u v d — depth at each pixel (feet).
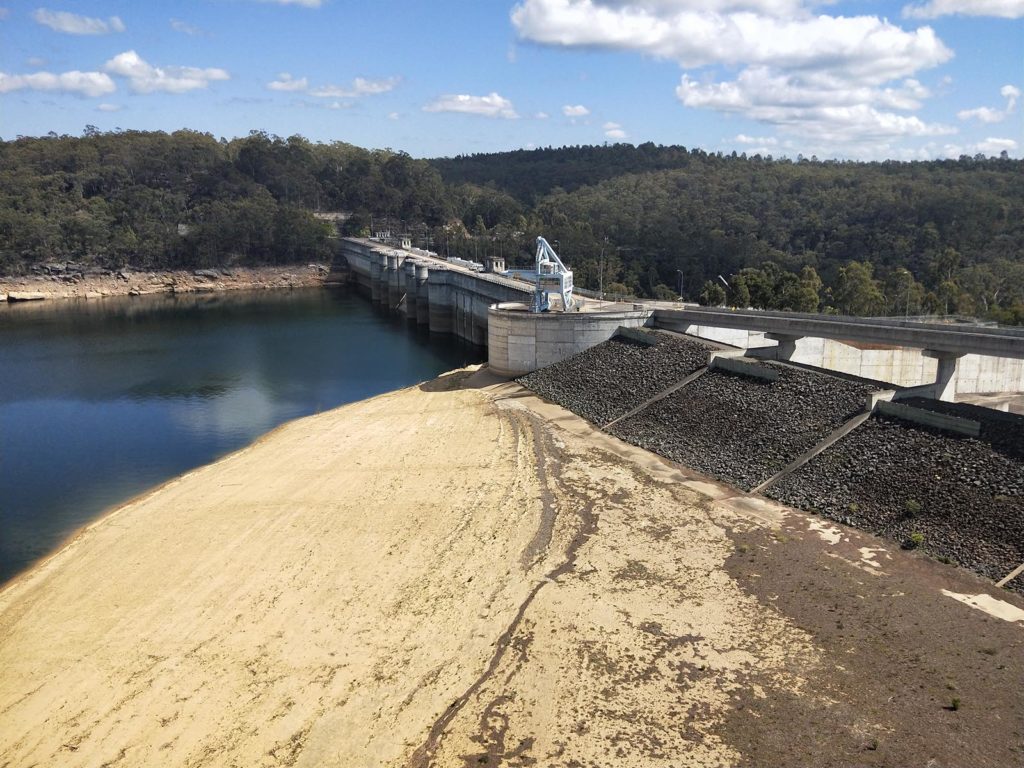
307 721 109.81
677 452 209.56
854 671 113.09
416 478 202.28
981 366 289.53
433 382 331.77
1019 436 161.07
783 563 145.59
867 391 198.49
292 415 295.28
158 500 198.59
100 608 143.64
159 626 136.36
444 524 172.24
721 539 157.17
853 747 98.22
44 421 286.87
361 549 162.09
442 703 112.27
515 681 115.96
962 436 168.96
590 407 260.21
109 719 112.37
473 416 263.08
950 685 108.06
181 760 103.35
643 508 174.70
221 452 249.34
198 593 147.13
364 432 250.57
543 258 331.57
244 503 191.21
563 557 153.17
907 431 178.19
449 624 132.26
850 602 130.82
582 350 315.37
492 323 328.70
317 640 129.59
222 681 119.75
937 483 159.33
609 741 102.32
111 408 305.53
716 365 248.93
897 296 488.85
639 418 238.68
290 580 150.20
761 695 109.60
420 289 546.67
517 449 222.07
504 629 129.70
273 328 522.88
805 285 461.37
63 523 192.54
